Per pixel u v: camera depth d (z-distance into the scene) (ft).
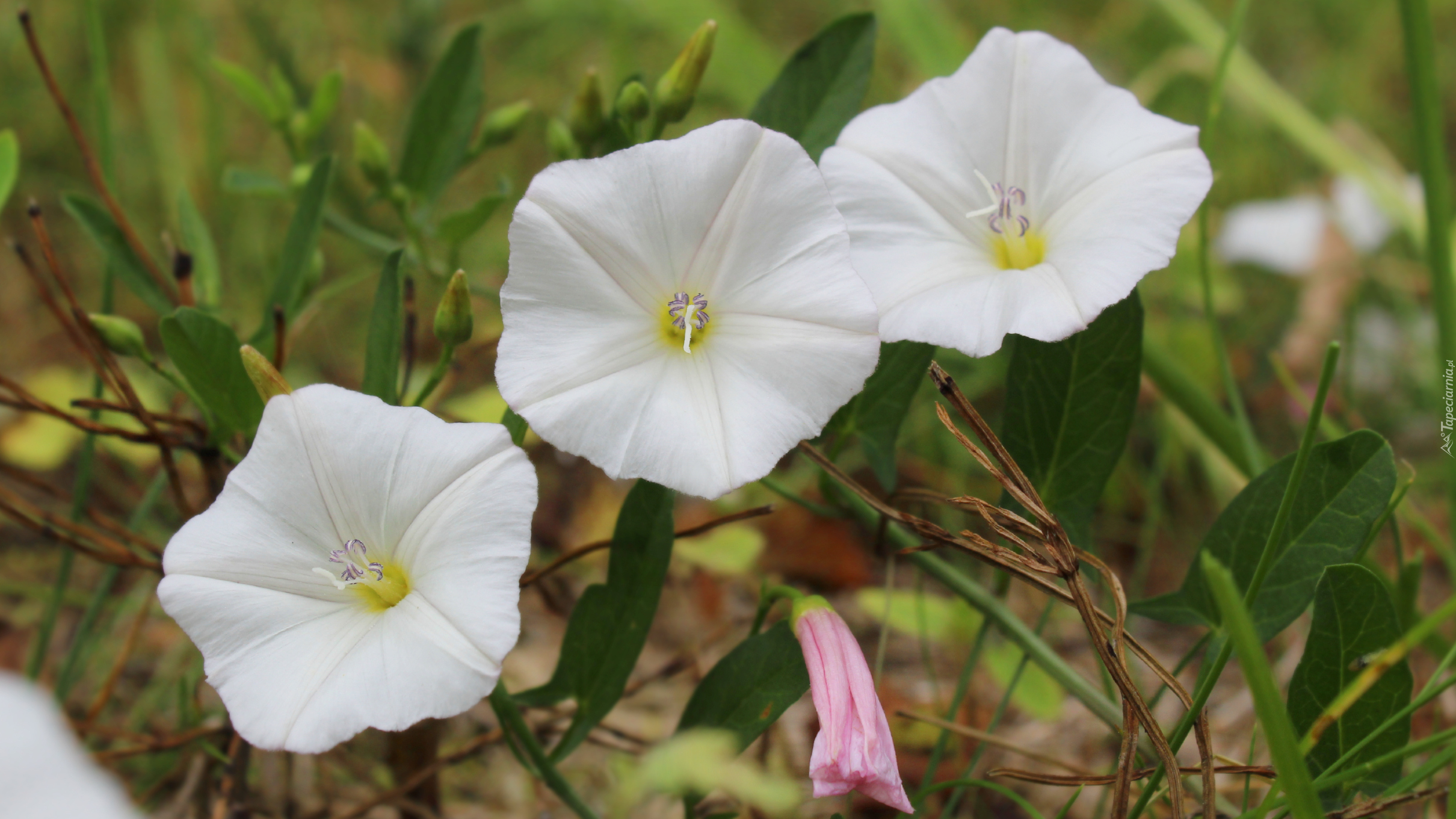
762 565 0.99
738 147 0.72
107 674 0.94
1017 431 0.78
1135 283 0.72
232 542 0.72
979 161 0.76
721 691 0.75
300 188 0.88
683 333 0.72
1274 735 0.68
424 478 0.71
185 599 0.71
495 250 1.04
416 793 0.84
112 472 1.02
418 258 0.87
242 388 0.78
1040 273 0.73
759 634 0.76
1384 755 0.73
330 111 0.90
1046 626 0.98
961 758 0.89
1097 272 0.72
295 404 0.72
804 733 0.91
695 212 0.72
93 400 0.80
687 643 0.97
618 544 0.77
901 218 0.75
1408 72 0.83
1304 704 0.74
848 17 0.80
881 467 0.78
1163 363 0.90
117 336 0.80
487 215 0.82
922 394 1.04
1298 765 0.68
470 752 0.84
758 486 0.99
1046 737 0.93
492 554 0.70
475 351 0.92
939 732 0.89
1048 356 0.78
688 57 0.79
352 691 0.70
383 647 0.70
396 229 1.04
